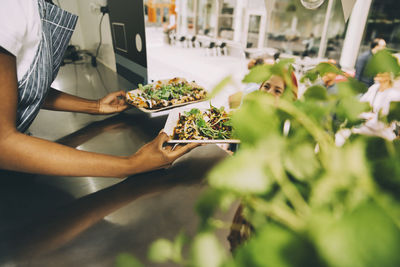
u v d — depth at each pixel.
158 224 0.43
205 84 2.99
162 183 0.53
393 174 0.15
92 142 0.70
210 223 0.15
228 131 0.74
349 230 0.10
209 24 8.28
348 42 2.51
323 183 0.14
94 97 1.13
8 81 0.39
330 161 0.15
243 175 0.13
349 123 0.21
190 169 0.59
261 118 0.16
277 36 6.66
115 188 0.51
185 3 8.55
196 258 0.13
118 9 1.25
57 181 0.53
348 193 0.13
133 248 0.38
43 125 0.79
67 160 0.43
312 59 2.94
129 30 1.20
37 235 0.40
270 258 0.12
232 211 0.44
